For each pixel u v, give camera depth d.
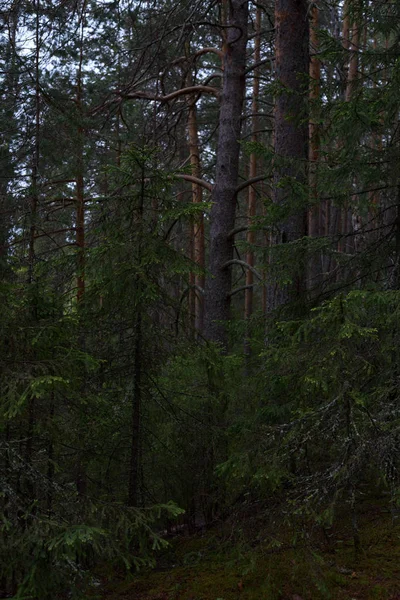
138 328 4.95
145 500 5.39
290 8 7.70
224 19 11.84
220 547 4.80
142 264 4.82
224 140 11.02
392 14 6.32
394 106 5.65
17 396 3.75
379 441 4.23
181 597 4.18
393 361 5.13
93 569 4.83
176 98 11.52
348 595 3.92
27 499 3.93
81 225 7.97
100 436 4.95
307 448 4.70
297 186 6.10
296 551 4.44
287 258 6.44
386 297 5.06
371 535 4.73
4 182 7.85
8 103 7.89
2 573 3.60
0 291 4.15
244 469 4.55
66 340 4.48
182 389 5.62
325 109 6.23
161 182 5.02
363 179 6.13
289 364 4.67
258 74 14.37
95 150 9.58
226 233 10.91
